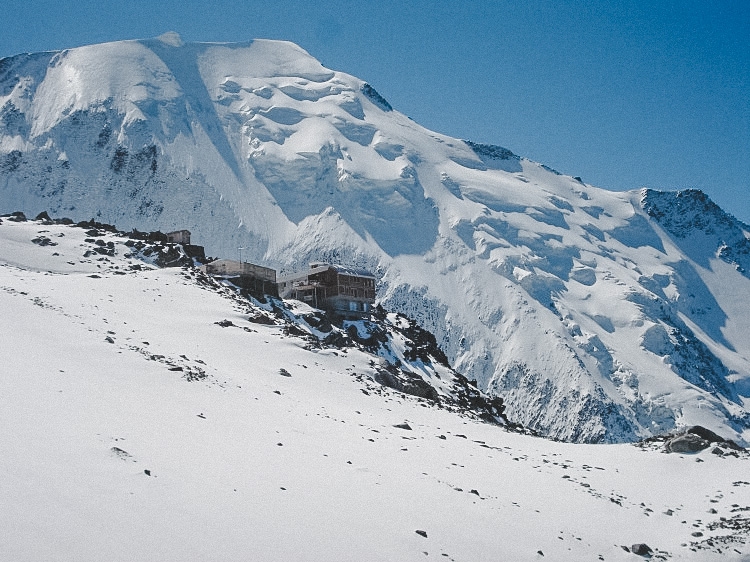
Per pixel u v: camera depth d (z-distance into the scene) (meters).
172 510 22.03
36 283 63.25
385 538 24.86
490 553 26.75
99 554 18.38
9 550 17.31
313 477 29.38
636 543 31.83
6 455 21.95
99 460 23.92
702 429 51.62
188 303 73.69
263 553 21.12
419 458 38.66
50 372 33.38
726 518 35.53
